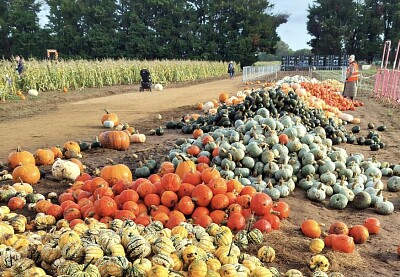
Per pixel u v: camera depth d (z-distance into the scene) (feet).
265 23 327.26
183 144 30.91
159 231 17.06
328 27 311.47
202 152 28.12
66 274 13.24
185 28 311.68
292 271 15.49
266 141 27.63
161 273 12.91
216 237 17.33
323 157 27.55
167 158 28.43
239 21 323.78
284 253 17.84
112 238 15.07
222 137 29.63
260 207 20.04
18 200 22.81
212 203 20.39
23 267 14.05
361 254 18.33
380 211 23.34
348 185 26.02
